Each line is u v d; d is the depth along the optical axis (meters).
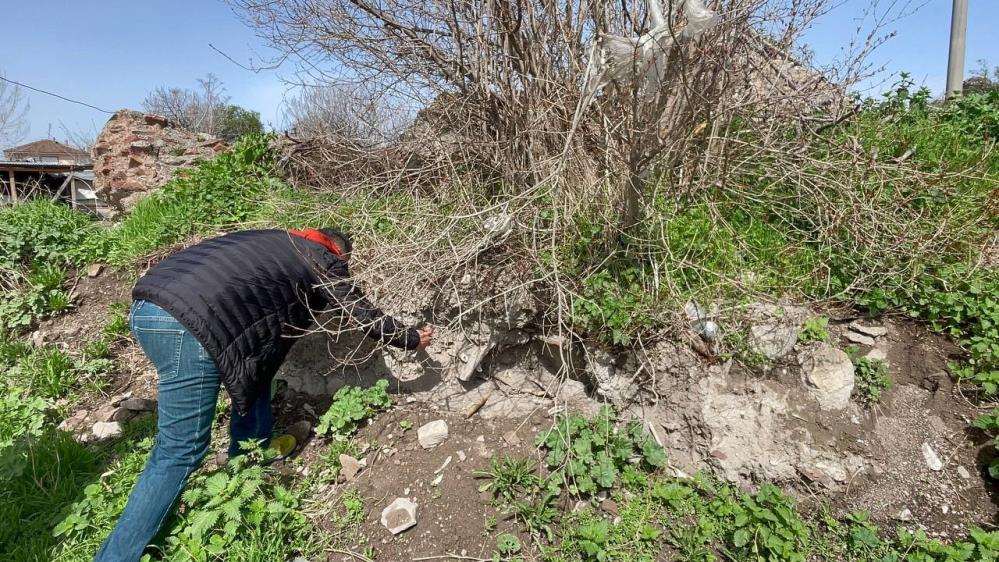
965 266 3.02
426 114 3.84
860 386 2.74
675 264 2.97
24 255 4.75
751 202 3.53
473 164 3.60
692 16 2.43
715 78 2.93
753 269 3.08
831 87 3.47
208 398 2.33
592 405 3.03
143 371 3.82
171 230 4.56
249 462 2.84
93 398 3.64
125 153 6.50
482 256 3.10
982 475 2.46
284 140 5.21
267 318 2.47
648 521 2.47
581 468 2.61
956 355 2.84
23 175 13.21
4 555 2.52
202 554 2.26
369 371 3.36
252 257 2.48
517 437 2.97
